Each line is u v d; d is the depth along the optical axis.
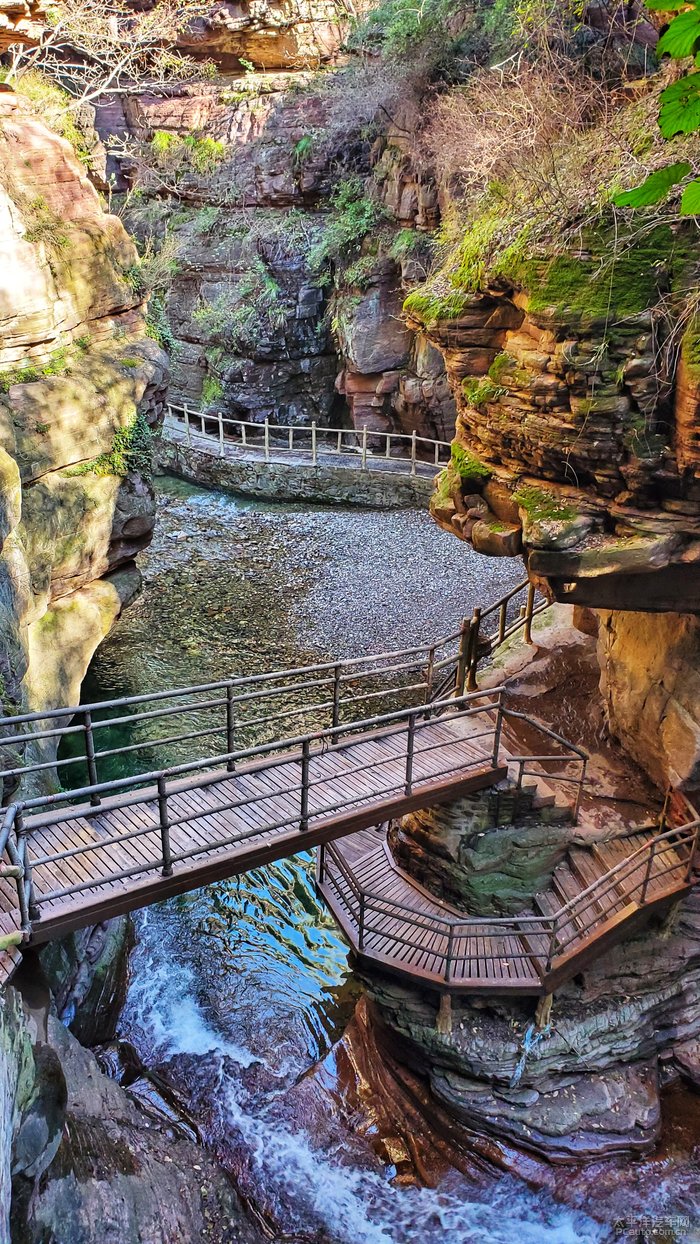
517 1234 7.72
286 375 23.66
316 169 22.14
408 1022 8.29
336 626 16.50
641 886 7.61
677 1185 7.96
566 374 6.13
